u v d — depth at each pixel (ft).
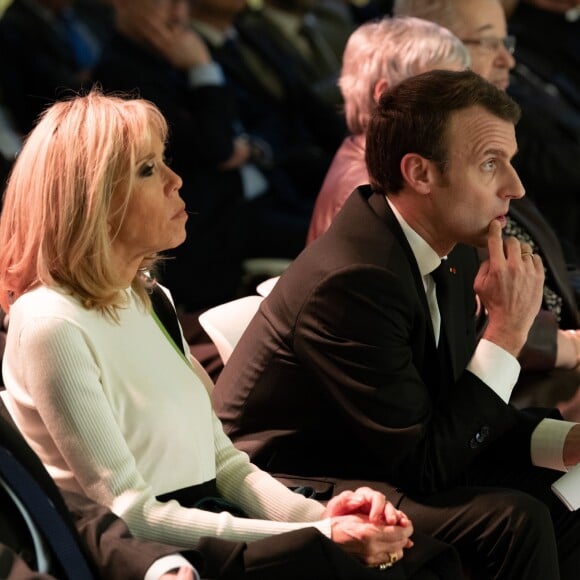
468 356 29.81
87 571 22.30
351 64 35.68
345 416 26.94
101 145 24.18
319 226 35.40
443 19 39.60
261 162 54.34
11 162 45.29
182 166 50.90
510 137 27.66
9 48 54.08
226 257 51.60
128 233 24.86
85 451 23.73
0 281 25.04
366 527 24.12
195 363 29.07
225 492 26.68
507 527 26.30
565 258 43.57
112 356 24.68
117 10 50.06
